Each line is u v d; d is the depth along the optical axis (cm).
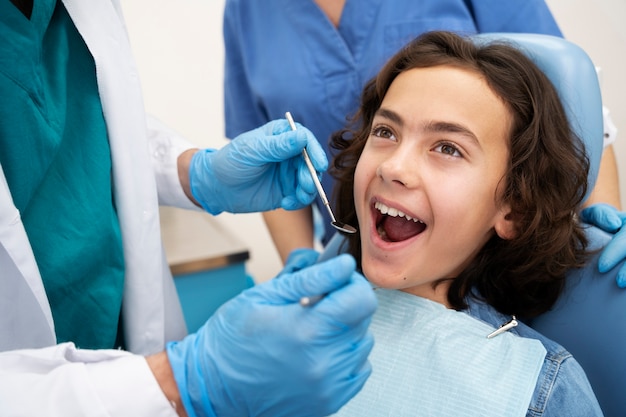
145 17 187
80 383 55
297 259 111
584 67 90
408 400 82
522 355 82
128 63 90
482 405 78
